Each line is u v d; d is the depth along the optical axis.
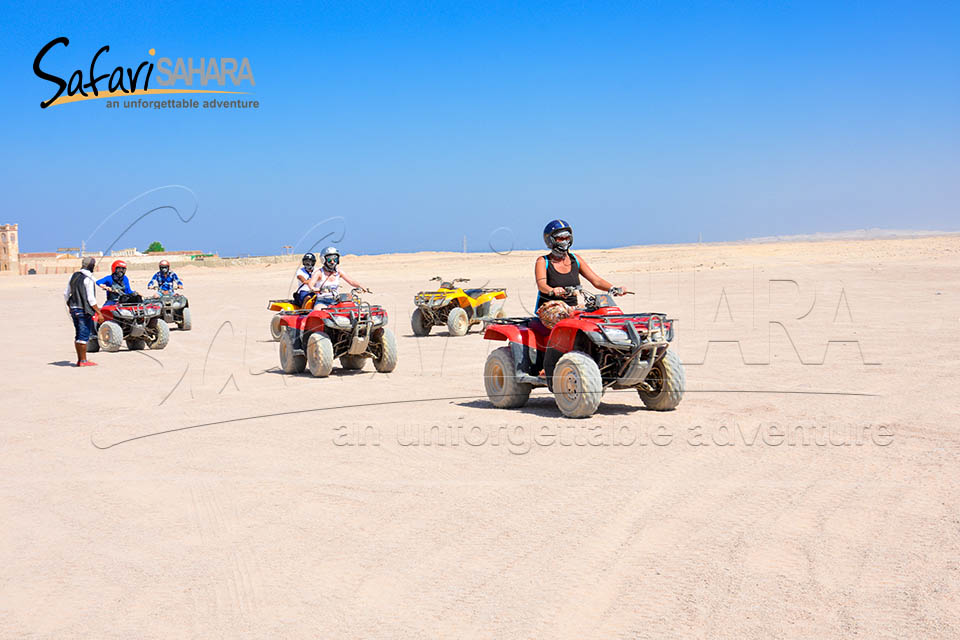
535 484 6.48
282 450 7.89
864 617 4.09
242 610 4.39
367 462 7.33
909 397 9.76
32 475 7.20
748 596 4.37
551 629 4.08
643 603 4.33
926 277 30.14
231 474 7.06
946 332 16.30
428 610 4.33
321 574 4.84
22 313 30.20
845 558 4.84
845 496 6.00
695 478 6.55
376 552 5.15
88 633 4.19
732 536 5.25
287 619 4.27
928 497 5.91
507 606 4.34
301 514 5.93
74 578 4.90
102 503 6.34
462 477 6.75
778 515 5.63
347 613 4.32
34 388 12.34
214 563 5.05
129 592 4.67
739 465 6.90
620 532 5.38
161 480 6.93
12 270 78.69
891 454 7.14
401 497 6.25
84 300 14.96
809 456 7.14
